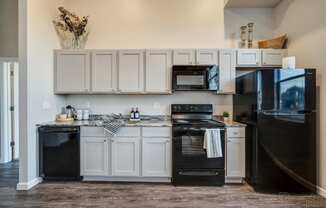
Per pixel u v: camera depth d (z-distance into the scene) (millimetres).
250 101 3783
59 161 3971
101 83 4402
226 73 4355
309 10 3713
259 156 3584
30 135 3740
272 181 3568
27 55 3646
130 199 3330
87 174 4012
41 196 3406
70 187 3768
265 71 3566
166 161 3975
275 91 3551
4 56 5078
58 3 4617
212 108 4641
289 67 3688
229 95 4660
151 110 4715
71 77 4406
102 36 4785
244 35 4680
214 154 3836
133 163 4000
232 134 3953
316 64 3586
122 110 4742
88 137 4012
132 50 4367
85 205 3131
